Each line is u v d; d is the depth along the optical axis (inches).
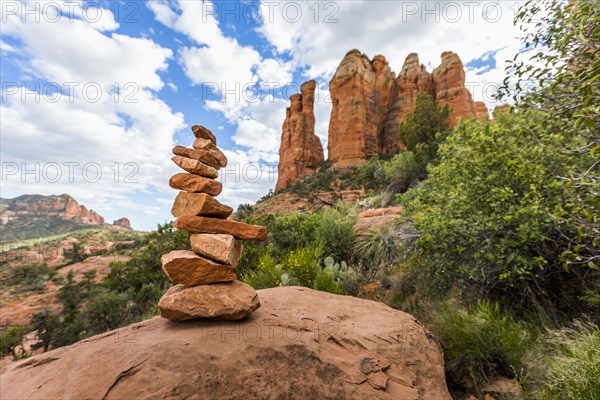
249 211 1251.8
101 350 71.3
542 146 129.0
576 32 84.9
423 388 81.9
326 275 197.6
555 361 88.3
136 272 649.6
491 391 98.3
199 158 98.7
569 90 96.5
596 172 107.5
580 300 123.0
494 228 133.8
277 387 64.4
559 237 131.9
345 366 78.9
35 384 61.1
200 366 64.6
